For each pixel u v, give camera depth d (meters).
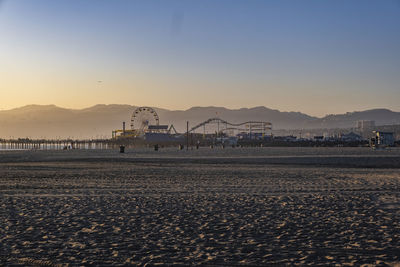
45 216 10.02
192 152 69.50
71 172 26.31
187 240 7.57
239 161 39.75
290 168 30.34
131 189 16.11
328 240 7.49
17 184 18.41
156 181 19.78
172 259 6.35
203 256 6.51
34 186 17.48
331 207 11.32
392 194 14.10
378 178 20.98
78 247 7.08
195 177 22.11
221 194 14.32
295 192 14.91
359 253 6.60
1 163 39.19
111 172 26.19
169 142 166.00
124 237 7.80
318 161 38.53
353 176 22.50
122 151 69.19
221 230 8.40
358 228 8.49
